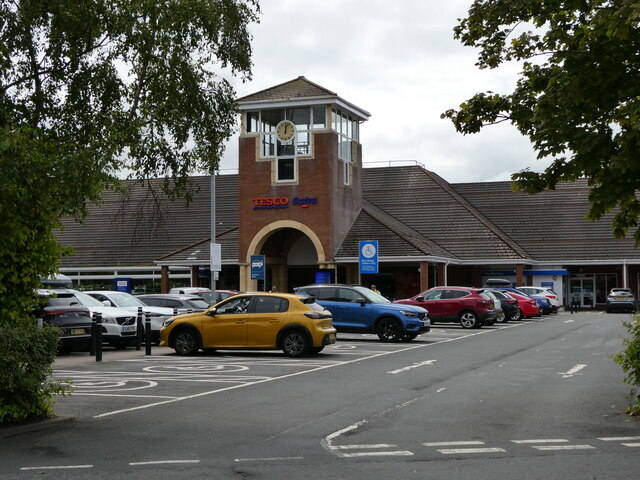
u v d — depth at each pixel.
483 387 13.88
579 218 58.06
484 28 11.69
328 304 25.31
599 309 55.88
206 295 31.06
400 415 10.88
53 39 14.82
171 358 20.05
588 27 10.47
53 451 8.59
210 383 14.68
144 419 10.67
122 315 23.09
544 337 27.25
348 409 11.44
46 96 15.42
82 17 14.66
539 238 57.12
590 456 8.20
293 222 44.91
